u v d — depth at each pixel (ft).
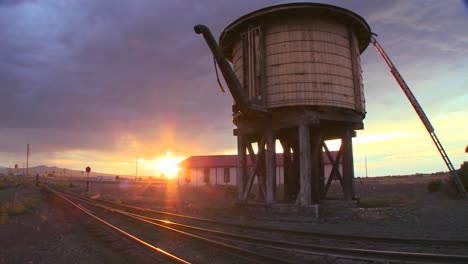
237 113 64.23
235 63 68.54
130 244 34.35
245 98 54.85
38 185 209.26
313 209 53.62
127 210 72.02
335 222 49.47
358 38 68.13
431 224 45.52
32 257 31.19
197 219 53.11
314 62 57.98
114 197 119.96
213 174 186.80
